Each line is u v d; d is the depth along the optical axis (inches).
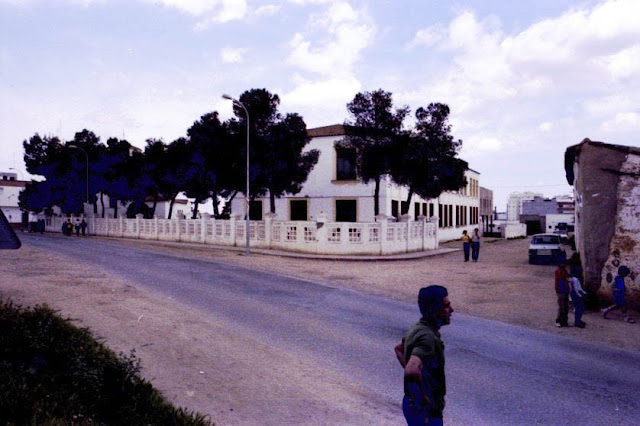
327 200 1467.8
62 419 166.7
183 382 265.6
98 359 241.9
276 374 292.8
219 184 1390.3
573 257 457.7
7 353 232.2
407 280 715.4
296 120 1288.1
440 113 1141.1
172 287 583.2
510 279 735.1
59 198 2075.5
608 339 401.7
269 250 1129.4
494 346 373.1
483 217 2780.5
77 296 478.3
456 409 252.2
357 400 259.1
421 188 1179.9
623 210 534.0
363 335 396.5
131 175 1838.1
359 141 1152.2
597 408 256.4
